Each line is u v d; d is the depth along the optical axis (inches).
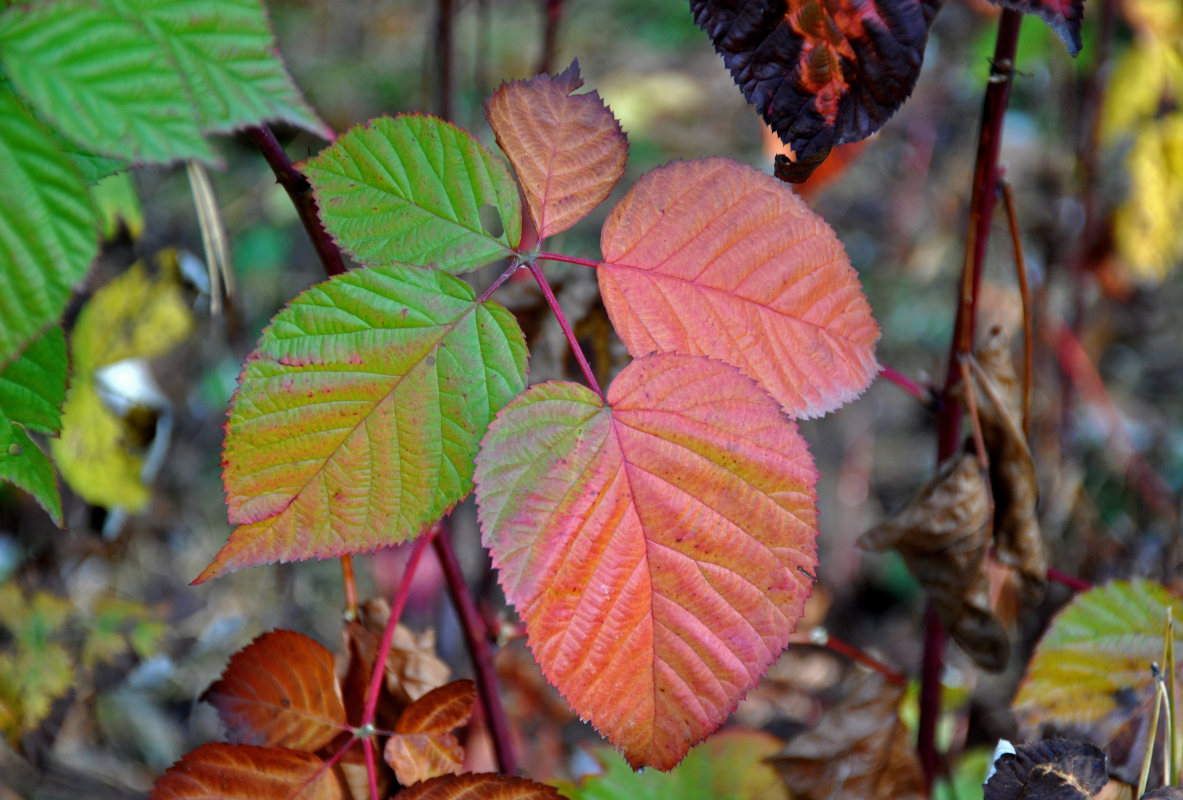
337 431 24.8
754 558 24.9
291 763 26.0
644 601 24.8
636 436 24.8
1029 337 28.8
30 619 34.7
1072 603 28.0
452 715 26.3
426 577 44.6
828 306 25.6
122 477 37.1
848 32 25.5
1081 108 44.1
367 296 24.9
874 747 29.7
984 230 28.2
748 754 31.5
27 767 42.1
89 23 23.2
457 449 24.9
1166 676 27.6
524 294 29.7
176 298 36.8
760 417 24.9
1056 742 26.2
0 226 23.0
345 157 25.1
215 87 23.9
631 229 25.5
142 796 42.2
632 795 31.2
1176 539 38.9
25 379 25.5
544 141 25.5
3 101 23.1
